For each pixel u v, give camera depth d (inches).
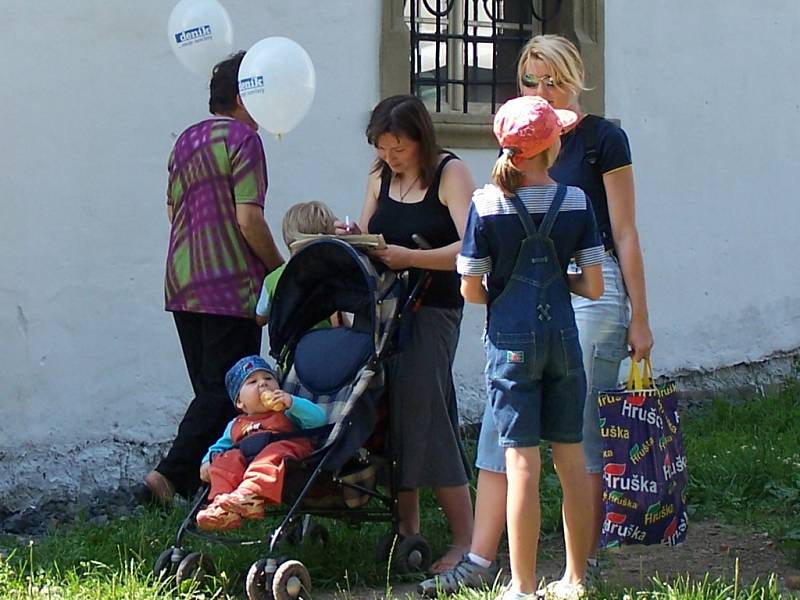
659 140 526.0
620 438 285.4
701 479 395.5
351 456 293.3
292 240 326.0
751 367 555.2
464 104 493.7
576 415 277.1
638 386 292.5
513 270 272.5
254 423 296.7
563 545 346.6
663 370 531.2
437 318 316.5
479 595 285.1
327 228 325.1
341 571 313.7
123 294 424.5
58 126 413.1
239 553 319.9
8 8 404.8
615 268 294.2
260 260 367.9
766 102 551.8
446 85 495.2
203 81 434.0
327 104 459.2
